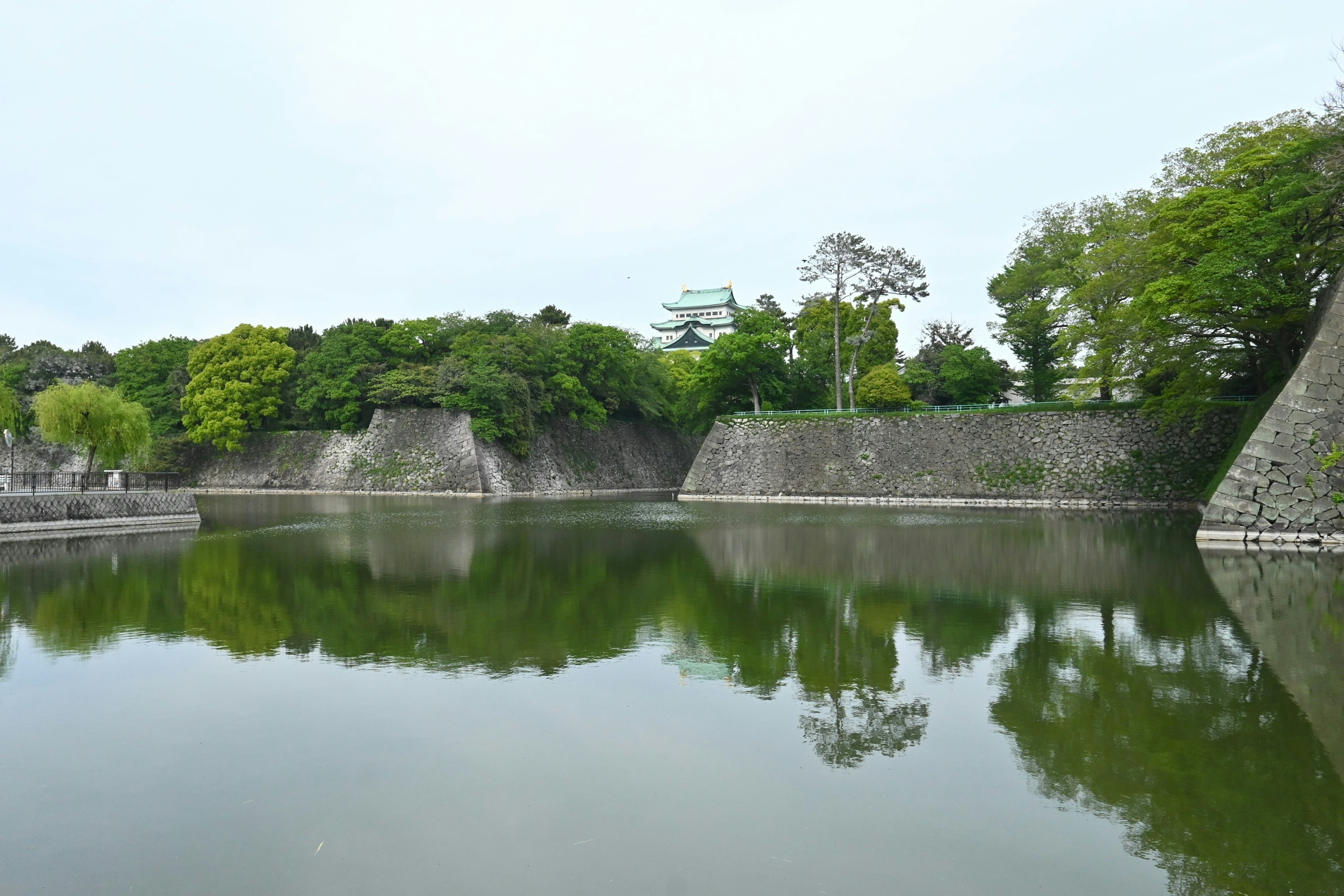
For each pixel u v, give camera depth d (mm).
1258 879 5699
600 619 13703
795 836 6266
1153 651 11492
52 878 5684
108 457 34969
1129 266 33250
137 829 6391
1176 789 7086
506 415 55875
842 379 60500
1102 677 10258
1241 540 22984
